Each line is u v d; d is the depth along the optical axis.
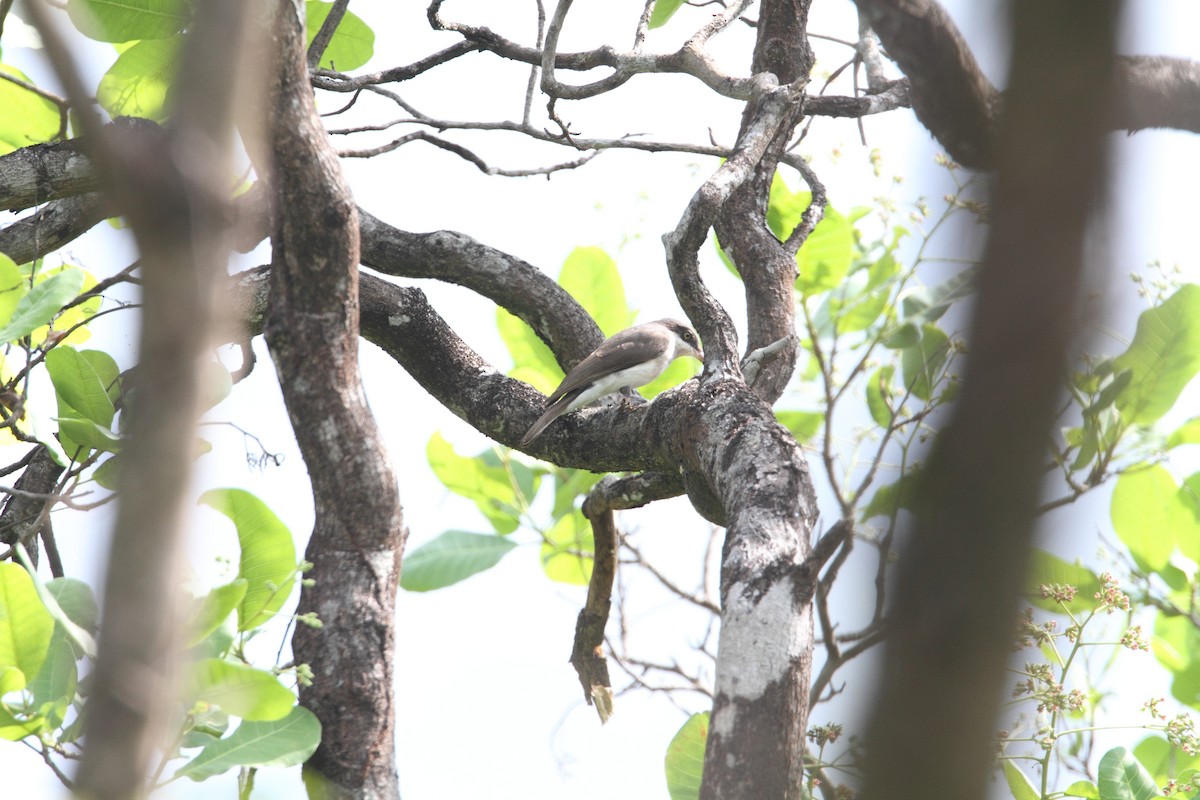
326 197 7.03
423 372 10.77
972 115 6.51
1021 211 5.44
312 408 7.36
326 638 7.25
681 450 8.10
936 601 5.18
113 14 9.31
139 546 3.33
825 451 11.51
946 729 5.02
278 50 6.63
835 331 12.30
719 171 8.49
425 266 11.54
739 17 11.84
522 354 13.16
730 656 6.07
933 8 6.20
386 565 7.54
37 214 9.66
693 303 8.54
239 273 10.18
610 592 10.94
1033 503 5.20
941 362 11.21
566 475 12.88
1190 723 8.48
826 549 6.11
